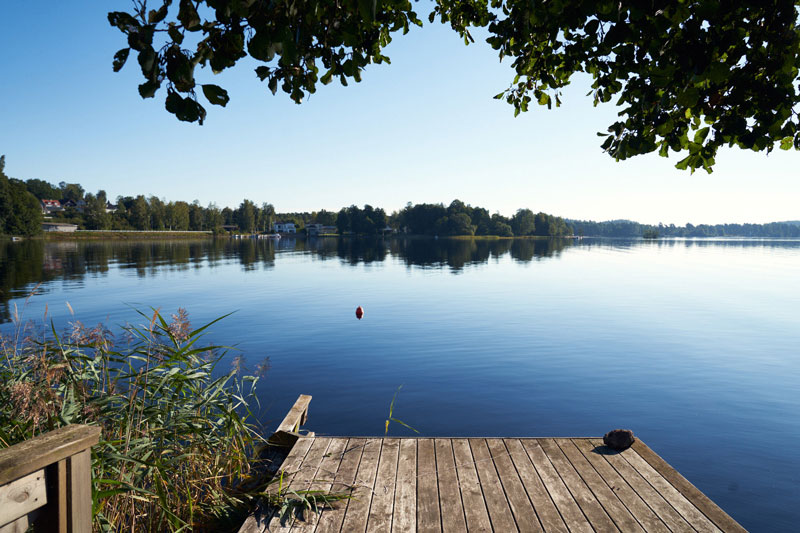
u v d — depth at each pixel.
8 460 1.62
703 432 7.75
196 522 3.81
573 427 7.89
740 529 3.32
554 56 2.93
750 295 24.86
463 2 3.37
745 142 2.11
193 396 4.17
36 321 14.42
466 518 3.50
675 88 2.08
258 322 16.14
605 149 2.53
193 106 1.72
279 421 7.73
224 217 159.38
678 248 107.12
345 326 15.75
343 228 162.88
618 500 3.74
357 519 3.50
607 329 15.66
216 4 1.58
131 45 1.56
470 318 17.44
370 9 1.71
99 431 1.99
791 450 7.16
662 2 1.78
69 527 1.86
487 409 8.62
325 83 2.48
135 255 50.59
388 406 8.69
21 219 78.62
